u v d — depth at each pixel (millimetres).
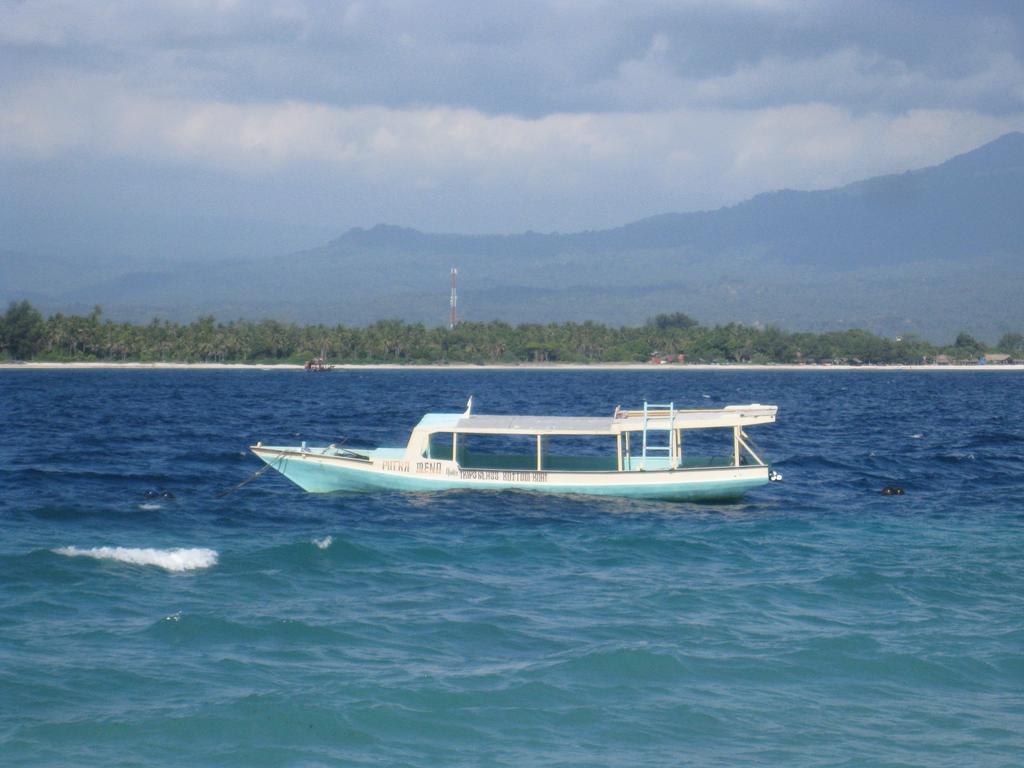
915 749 27688
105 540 49281
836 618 37906
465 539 49656
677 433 63875
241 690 30312
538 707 29656
